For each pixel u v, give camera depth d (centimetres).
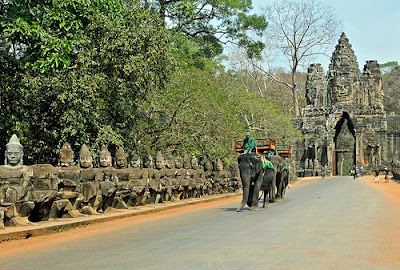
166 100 2930
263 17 4381
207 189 2717
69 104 2033
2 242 1052
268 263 774
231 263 774
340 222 1373
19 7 1712
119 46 2066
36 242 1066
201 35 4419
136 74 2158
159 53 2203
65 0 1789
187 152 3064
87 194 1474
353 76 8531
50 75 2027
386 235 1101
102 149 1659
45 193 1264
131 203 1808
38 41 1733
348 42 8688
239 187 3341
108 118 2311
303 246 945
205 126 3173
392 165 7388
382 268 740
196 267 744
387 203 2197
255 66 7875
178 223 1413
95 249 953
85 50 2031
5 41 2062
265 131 5112
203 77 3362
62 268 762
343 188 3997
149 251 906
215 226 1309
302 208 1914
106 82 2184
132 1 2311
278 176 2364
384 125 8338
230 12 4166
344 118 8719
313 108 8531
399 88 11250
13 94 1969
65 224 1255
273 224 1334
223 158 3369
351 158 9581
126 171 1773
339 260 802
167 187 2117
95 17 2031
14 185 1173
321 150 8338
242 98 4269
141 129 2878
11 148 1188
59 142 2106
